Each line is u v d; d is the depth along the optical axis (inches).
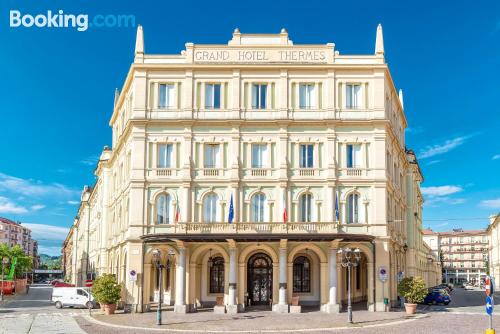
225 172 1987.0
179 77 2023.9
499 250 5280.5
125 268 2055.9
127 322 1569.9
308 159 1998.0
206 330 1389.0
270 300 1988.2
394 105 2362.2
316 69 2014.0
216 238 1822.1
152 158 1998.0
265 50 2032.5
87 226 4160.9
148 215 1974.7
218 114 2005.4
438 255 6254.9
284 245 1849.2
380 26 2046.0
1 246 4852.4
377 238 1937.7
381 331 1363.2
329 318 1651.1
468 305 2381.9
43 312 1982.0
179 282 1857.8
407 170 2881.4
